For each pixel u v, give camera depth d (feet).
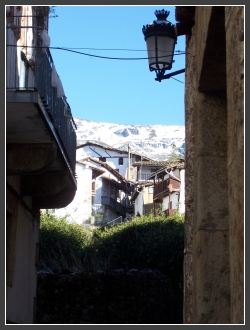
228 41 11.20
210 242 15.83
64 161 33.99
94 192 168.14
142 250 75.20
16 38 28.12
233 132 10.36
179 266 72.84
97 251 78.74
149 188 162.61
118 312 53.21
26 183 35.19
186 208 19.04
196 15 18.53
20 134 28.63
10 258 32.01
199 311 15.44
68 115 35.68
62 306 51.57
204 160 16.56
